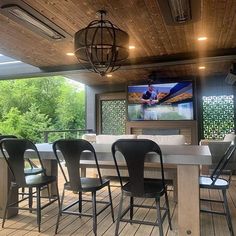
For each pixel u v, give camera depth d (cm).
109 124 907
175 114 773
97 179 290
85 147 244
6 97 1364
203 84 789
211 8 313
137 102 812
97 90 920
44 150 287
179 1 271
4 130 1228
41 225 286
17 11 305
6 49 470
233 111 763
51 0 291
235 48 466
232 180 487
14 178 288
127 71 684
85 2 298
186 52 492
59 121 1480
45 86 1476
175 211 327
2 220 301
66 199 384
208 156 220
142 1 298
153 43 439
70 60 543
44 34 383
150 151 222
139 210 335
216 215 314
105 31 251
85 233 266
